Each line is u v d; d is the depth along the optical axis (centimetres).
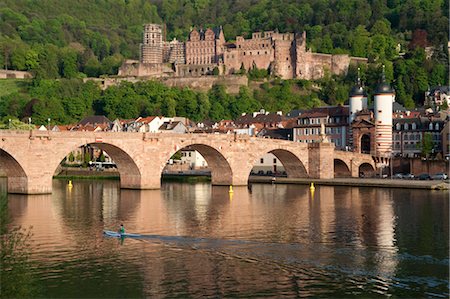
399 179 18300
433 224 9856
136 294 6209
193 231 9194
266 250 7856
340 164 19650
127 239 8581
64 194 14400
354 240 8512
